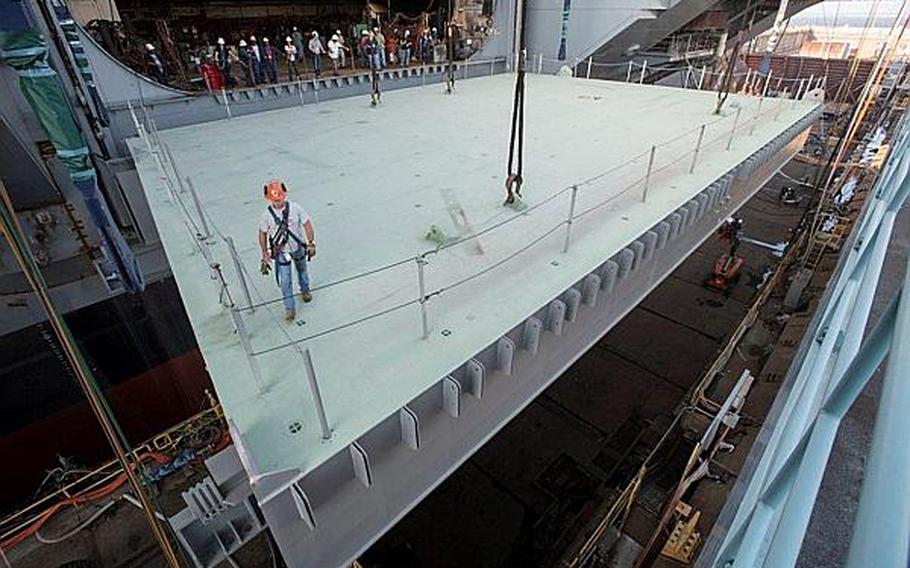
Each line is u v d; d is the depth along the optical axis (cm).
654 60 1862
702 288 1473
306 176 759
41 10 769
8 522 677
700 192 681
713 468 862
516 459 966
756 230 1789
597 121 1041
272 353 397
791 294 1229
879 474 69
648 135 932
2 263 857
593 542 747
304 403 354
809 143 2319
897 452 70
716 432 902
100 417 270
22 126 752
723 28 2019
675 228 647
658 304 1401
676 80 2141
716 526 537
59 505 688
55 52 803
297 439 328
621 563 745
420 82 1530
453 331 420
